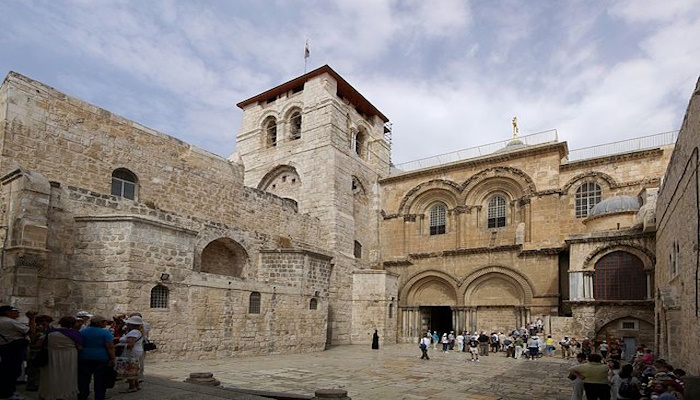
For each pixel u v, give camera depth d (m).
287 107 42.00
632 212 29.86
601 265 29.16
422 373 19.34
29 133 20.28
